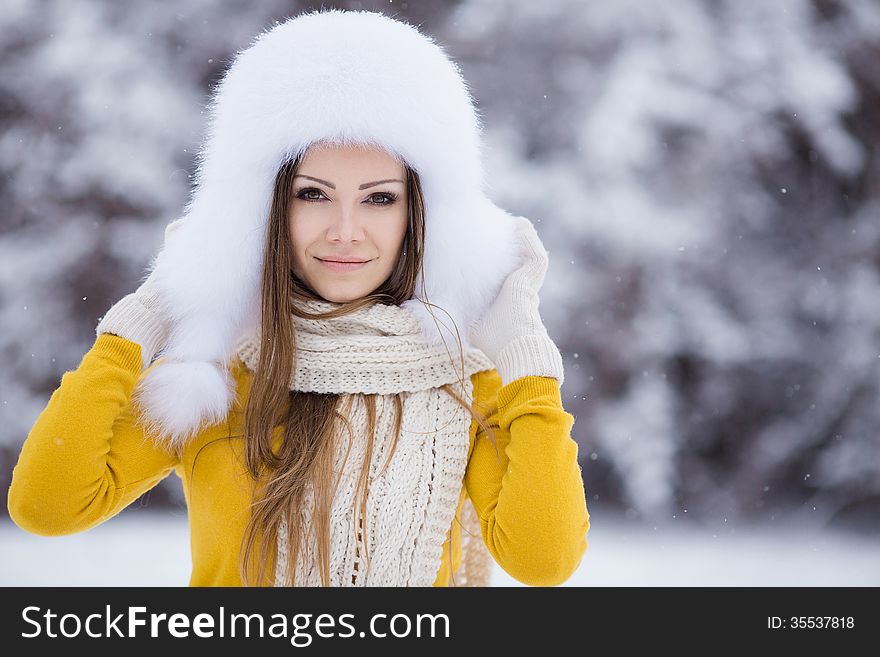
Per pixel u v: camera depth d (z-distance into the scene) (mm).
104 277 9844
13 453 9555
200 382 2600
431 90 2631
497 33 10898
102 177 9836
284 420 2662
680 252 10484
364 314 2691
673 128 10734
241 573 2564
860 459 10453
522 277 2807
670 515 10133
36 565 6883
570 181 10422
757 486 10391
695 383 10531
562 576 2543
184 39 10281
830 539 9789
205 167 2758
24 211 9875
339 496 2572
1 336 9664
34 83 10000
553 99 10758
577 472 2621
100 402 2527
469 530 2963
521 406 2592
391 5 10805
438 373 2707
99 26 10195
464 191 2736
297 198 2645
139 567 6820
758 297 10680
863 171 11312
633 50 10844
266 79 2598
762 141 10828
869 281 10938
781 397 10609
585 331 10242
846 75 11156
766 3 11219
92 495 2521
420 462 2625
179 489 9094
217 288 2666
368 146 2586
